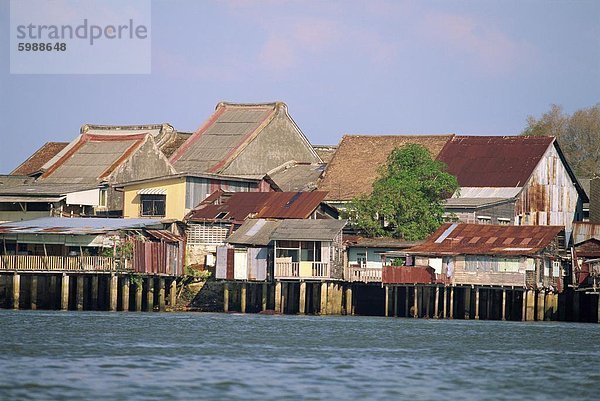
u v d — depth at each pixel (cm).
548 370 16112
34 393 13112
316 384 14212
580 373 15875
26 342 17925
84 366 15225
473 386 14450
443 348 18688
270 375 14838
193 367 15425
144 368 15200
